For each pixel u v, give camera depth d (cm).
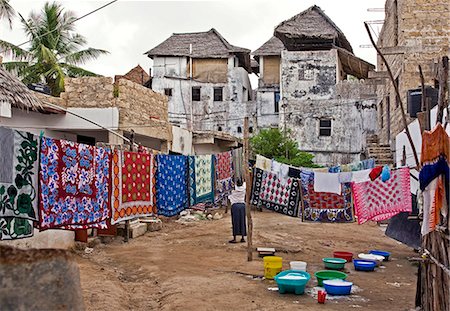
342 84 2564
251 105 2997
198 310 633
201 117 3042
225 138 2114
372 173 744
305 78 2625
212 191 997
